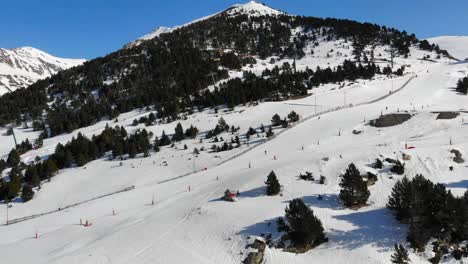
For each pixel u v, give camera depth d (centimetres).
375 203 3656
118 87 13275
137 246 3497
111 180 6594
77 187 6550
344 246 3075
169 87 12431
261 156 6081
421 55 16000
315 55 16450
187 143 8012
